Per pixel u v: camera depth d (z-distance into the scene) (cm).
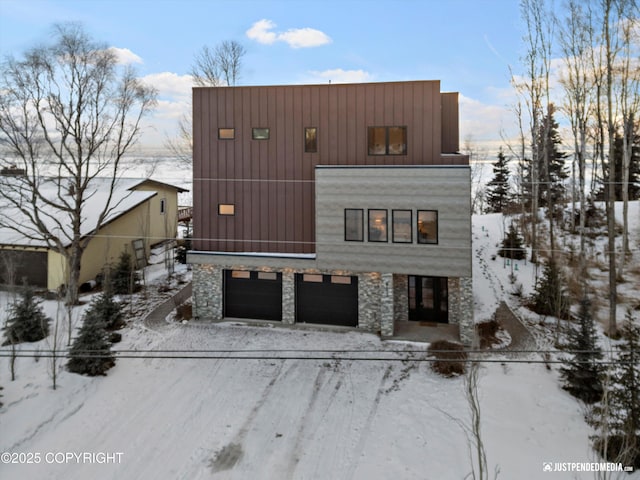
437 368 1346
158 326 1748
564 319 1723
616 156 3431
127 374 1370
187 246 2845
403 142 1598
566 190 3916
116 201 2605
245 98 1720
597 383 1142
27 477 930
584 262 2089
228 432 1091
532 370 1331
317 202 1634
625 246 2253
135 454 1010
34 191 1905
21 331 1513
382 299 1605
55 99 1880
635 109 2209
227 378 1349
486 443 1002
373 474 935
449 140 1866
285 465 973
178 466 973
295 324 1742
